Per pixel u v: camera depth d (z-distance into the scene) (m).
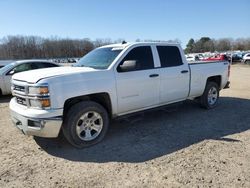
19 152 4.71
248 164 4.08
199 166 4.04
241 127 5.92
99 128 5.05
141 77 5.56
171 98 6.31
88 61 5.80
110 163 4.22
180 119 6.57
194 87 6.86
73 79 4.64
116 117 5.42
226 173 3.81
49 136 4.54
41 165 4.20
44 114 4.36
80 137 4.79
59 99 4.47
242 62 44.38
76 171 3.98
